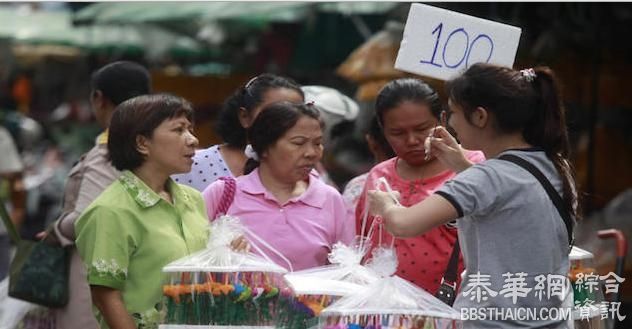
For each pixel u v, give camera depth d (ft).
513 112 18.24
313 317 18.67
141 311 20.15
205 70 59.93
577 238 36.91
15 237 24.52
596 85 39.75
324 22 49.60
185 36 58.03
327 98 30.32
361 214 22.70
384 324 17.97
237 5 50.31
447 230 21.53
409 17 21.86
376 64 40.83
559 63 40.19
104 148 24.63
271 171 22.15
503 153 18.40
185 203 21.17
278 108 21.67
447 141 19.43
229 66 58.49
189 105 21.04
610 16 38.83
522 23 39.27
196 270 19.31
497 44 21.62
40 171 64.95
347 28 49.62
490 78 18.26
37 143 69.87
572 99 40.42
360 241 21.11
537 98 18.40
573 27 39.01
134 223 20.34
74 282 23.98
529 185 18.07
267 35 54.29
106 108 26.73
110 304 20.11
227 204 22.04
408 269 21.57
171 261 20.33
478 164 18.28
